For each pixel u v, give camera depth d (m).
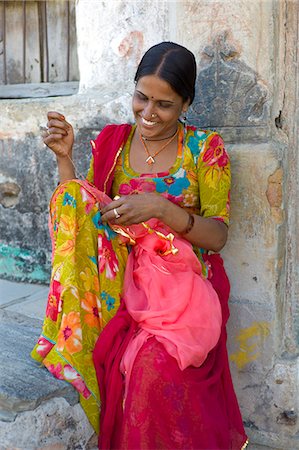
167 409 1.78
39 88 3.50
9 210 3.11
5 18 3.56
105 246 2.00
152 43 2.67
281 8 2.18
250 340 2.30
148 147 2.10
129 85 2.75
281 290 2.27
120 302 2.01
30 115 2.92
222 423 1.87
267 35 2.13
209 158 2.06
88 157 2.80
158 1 2.62
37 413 1.81
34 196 3.02
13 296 2.90
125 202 1.90
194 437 1.79
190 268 1.97
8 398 1.79
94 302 1.99
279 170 2.16
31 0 3.48
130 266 2.03
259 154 2.18
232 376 2.34
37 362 2.02
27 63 3.56
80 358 1.94
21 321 2.53
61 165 2.13
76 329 1.94
